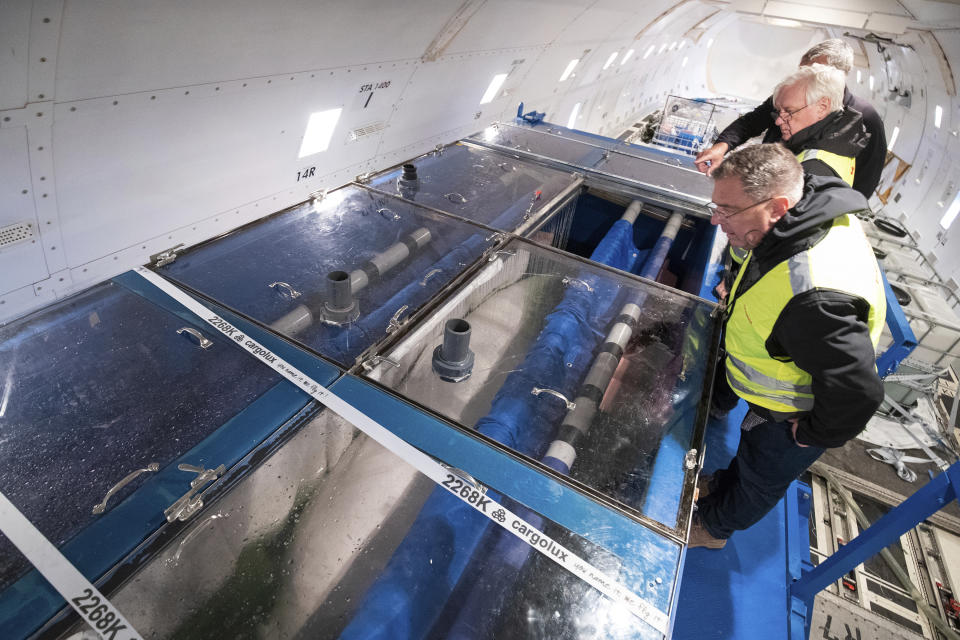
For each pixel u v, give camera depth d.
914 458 4.23
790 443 1.40
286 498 1.17
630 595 1.01
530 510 1.15
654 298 2.06
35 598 0.91
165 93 1.72
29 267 1.74
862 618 3.11
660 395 1.60
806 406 1.32
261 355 1.51
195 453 1.20
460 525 1.12
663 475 1.31
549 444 1.43
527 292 2.08
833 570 1.66
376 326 1.73
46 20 1.24
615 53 6.68
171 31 1.54
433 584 1.04
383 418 1.34
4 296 1.72
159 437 1.23
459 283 1.97
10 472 1.12
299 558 1.08
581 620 0.97
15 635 0.86
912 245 5.92
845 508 3.85
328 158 2.91
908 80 8.43
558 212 3.03
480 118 4.52
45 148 1.52
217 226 2.45
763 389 1.37
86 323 1.58
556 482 1.21
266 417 1.31
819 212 1.18
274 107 2.23
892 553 3.53
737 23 16.03
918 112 8.11
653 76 11.65
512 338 1.87
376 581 1.05
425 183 2.97
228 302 1.76
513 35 3.56
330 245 2.20
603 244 2.72
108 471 1.14
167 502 1.09
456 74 3.44
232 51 1.78
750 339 1.34
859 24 5.28
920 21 5.18
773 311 1.24
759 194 1.21
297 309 1.76
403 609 1.01
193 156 2.06
